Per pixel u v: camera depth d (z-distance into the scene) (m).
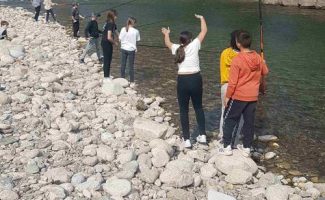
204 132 6.32
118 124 6.93
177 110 7.94
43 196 4.57
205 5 24.98
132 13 21.88
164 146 5.81
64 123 6.56
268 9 22.91
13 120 6.78
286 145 6.55
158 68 10.91
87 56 12.09
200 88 6.00
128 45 9.27
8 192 4.51
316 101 8.64
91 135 6.43
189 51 5.84
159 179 5.09
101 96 8.52
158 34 16.02
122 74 9.62
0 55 11.02
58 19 20.22
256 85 5.52
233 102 5.52
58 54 12.23
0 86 8.55
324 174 5.66
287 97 8.88
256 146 6.50
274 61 12.16
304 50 13.63
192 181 5.04
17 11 22.39
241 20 19.66
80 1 27.23
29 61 11.03
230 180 5.18
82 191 4.72
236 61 5.38
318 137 6.86
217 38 15.39
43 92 8.35
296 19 19.62
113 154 5.59
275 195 4.77
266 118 7.68
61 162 5.38
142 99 8.38
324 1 22.20
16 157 5.46
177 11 22.72
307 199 4.88
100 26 17.78
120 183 4.82
